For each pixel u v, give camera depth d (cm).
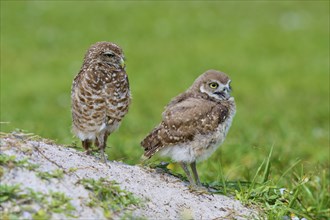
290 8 4047
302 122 1952
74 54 3161
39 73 2858
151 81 2731
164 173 945
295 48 3300
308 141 1577
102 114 888
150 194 848
